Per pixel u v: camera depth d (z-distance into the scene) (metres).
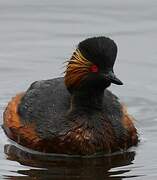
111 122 16.70
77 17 24.02
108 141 16.52
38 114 16.91
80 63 16.42
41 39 22.75
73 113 16.61
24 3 24.84
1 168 15.66
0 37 22.88
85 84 16.44
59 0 25.08
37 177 15.18
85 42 16.42
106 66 16.22
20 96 18.44
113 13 24.22
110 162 16.08
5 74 20.73
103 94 16.81
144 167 15.73
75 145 16.38
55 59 21.47
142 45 22.39
